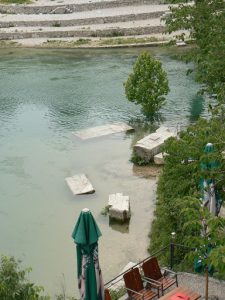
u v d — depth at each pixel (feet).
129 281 46.32
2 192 84.99
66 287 60.29
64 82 145.89
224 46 58.80
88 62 167.32
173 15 67.92
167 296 42.24
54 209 78.79
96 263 36.78
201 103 123.13
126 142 103.35
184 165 50.08
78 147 101.91
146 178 87.25
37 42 197.67
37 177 89.76
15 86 144.05
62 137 107.45
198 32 64.54
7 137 108.78
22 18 218.59
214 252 32.71
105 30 197.77
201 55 62.28
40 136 108.58
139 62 114.83
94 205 79.41
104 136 106.63
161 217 69.36
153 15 209.67
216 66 58.23
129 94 115.96
